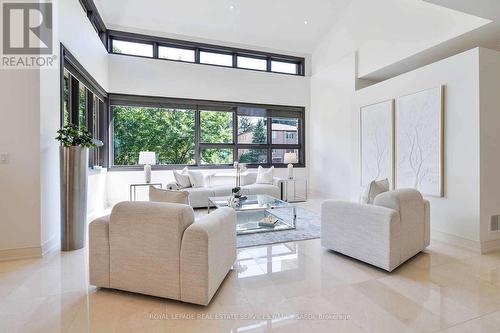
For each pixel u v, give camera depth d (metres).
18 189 2.76
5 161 2.72
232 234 2.53
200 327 1.70
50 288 2.17
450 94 3.37
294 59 7.43
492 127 3.11
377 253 2.53
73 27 3.76
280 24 6.38
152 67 6.14
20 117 2.76
